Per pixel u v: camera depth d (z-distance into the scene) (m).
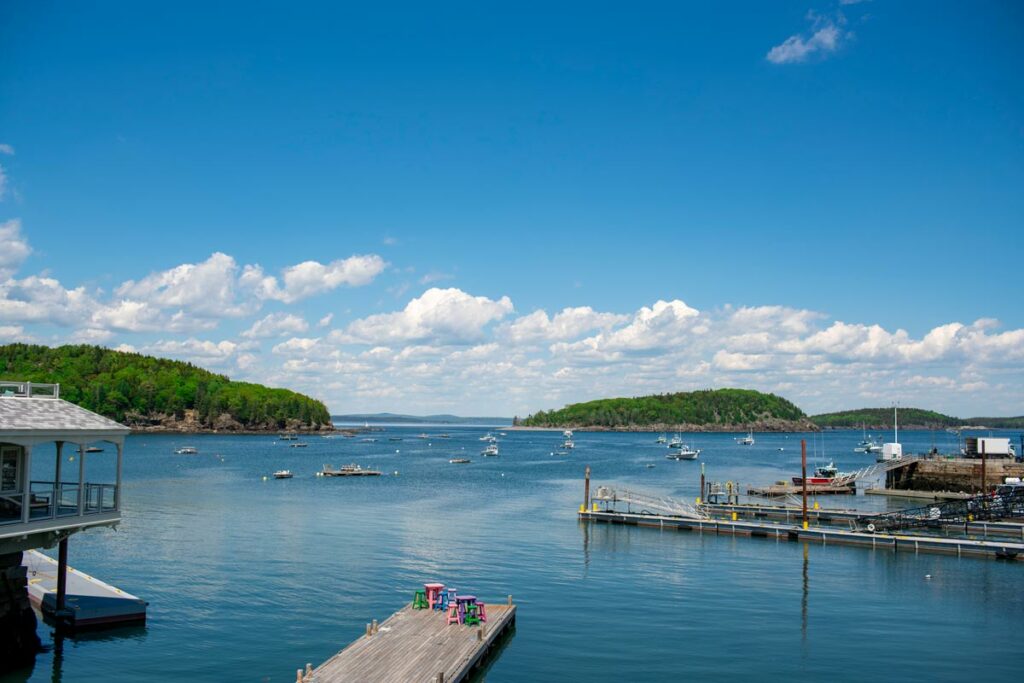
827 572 48.47
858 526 68.50
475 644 29.75
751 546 57.84
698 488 109.25
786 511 75.44
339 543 56.94
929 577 47.12
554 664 30.83
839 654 32.53
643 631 35.41
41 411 29.62
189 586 42.56
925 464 103.81
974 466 99.25
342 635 34.09
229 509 76.88
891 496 101.38
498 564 50.06
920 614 38.75
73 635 33.53
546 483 114.94
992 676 30.12
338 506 81.19
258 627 35.12
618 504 84.81
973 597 42.19
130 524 65.12
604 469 152.75
